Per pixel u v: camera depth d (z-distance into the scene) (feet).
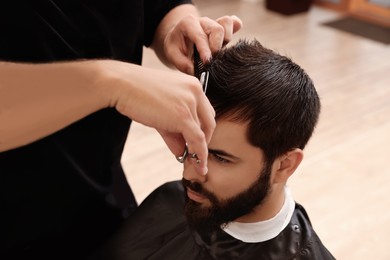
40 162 2.02
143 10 2.39
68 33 2.04
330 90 8.57
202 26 2.26
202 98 1.53
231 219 2.36
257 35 10.96
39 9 1.91
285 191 2.55
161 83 1.48
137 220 2.94
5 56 1.85
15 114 1.50
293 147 2.16
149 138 7.09
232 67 2.10
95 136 2.24
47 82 1.49
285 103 2.06
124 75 1.47
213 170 2.13
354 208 5.83
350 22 11.94
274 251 2.45
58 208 2.21
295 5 12.17
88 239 2.53
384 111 7.95
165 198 3.02
